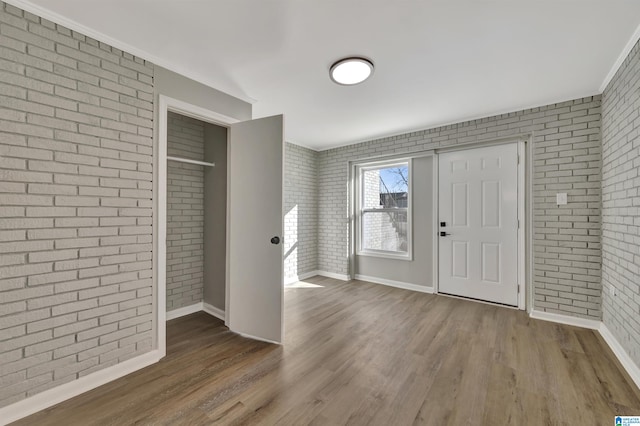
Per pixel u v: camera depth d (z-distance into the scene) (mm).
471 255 3510
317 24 1702
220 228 3041
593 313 2609
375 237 4539
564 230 2762
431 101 2871
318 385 1784
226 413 1536
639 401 1622
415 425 1445
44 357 1579
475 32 1768
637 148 1857
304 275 4738
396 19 1649
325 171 4957
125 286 1915
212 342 2406
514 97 2752
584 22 1667
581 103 2695
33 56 1548
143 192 2014
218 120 2539
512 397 1660
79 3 1521
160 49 1972
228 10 1580
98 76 1793
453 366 1997
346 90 2607
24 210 1518
